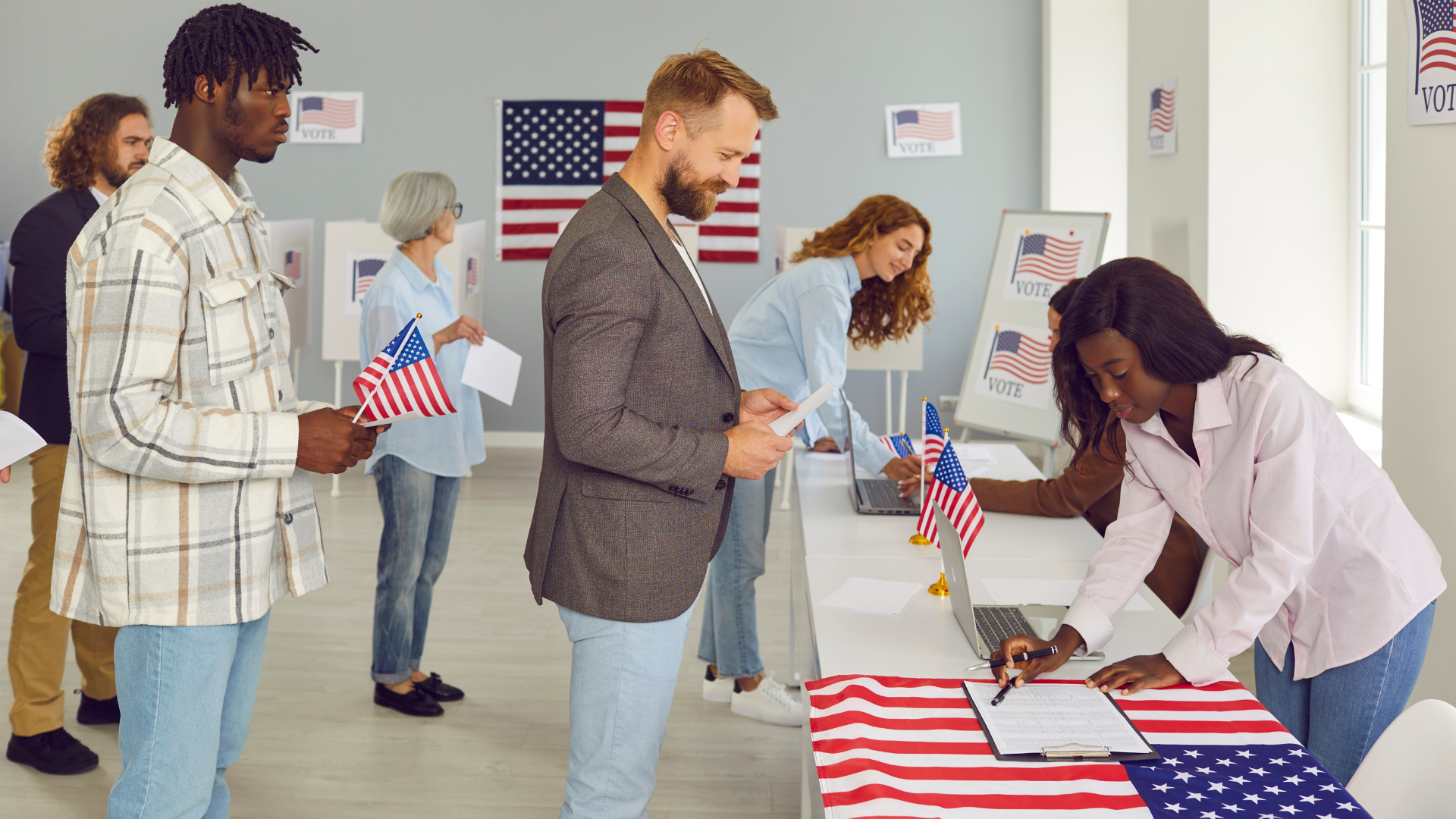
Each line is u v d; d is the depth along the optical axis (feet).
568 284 5.34
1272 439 5.40
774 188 23.02
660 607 5.65
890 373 23.09
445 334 10.61
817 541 8.09
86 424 5.31
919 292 10.66
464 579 14.80
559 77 22.86
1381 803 4.68
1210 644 5.37
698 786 9.18
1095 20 21.63
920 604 6.72
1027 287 13.56
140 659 5.73
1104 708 5.17
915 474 9.16
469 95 22.94
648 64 22.79
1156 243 16.26
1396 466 9.08
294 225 19.48
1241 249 14.10
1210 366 5.44
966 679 5.57
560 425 5.36
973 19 22.45
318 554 6.39
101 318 5.29
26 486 19.39
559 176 23.08
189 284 5.56
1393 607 5.64
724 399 5.78
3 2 22.80
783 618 13.23
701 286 6.04
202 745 5.90
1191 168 14.66
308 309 20.17
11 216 23.21
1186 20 14.75
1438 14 8.17
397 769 9.43
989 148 22.72
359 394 5.65
